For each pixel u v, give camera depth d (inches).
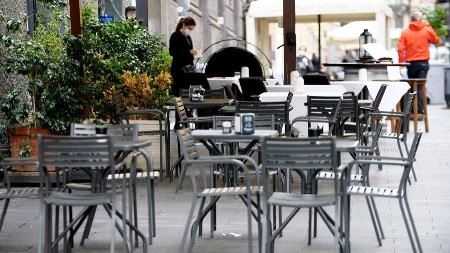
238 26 2021.4
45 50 657.6
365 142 722.8
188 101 706.2
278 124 618.5
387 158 443.2
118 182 482.6
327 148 403.5
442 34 2383.1
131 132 479.2
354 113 679.1
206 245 477.4
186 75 881.5
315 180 445.1
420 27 1197.1
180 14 1390.3
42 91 650.2
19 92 654.5
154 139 702.5
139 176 486.9
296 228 515.8
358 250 463.8
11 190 461.4
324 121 629.3
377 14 1080.2
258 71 1021.8
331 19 1259.8
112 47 742.5
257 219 474.9
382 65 990.4
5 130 657.6
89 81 684.1
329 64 1002.1
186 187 658.8
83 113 669.9
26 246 480.7
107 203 420.5
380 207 578.6
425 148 901.2
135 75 718.5
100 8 1004.6
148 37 804.0
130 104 714.8
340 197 437.7
